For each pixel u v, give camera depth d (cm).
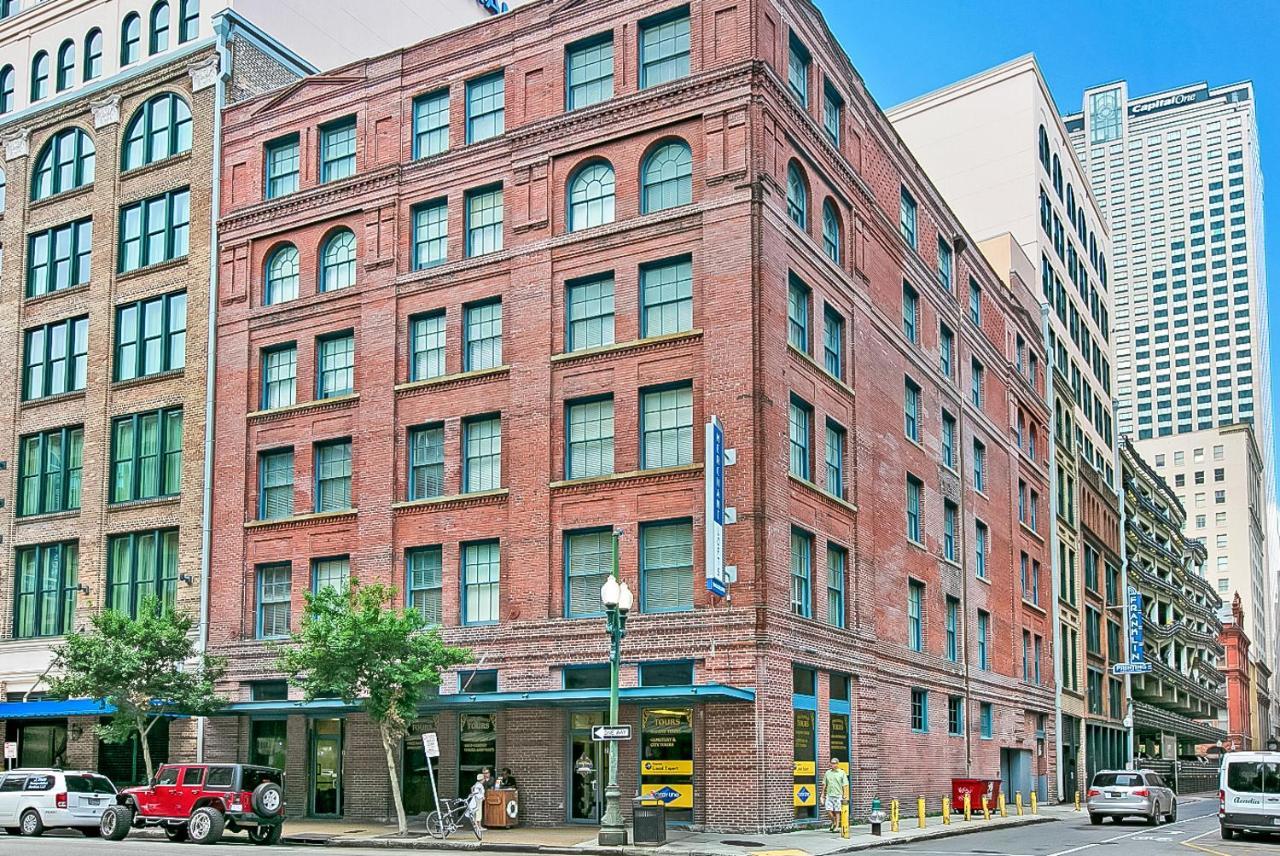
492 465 3856
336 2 5141
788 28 3878
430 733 3322
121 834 3172
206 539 4284
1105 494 8094
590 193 3838
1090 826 4419
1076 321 7738
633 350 3631
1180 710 10938
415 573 3919
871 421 4272
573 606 3628
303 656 3319
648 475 3528
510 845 2958
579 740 3562
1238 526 18462
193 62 4669
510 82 4016
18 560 4797
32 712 4288
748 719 3291
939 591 4822
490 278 3928
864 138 4462
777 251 3616
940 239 5322
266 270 4403
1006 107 7044
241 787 3108
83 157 4956
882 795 4066
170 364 4547
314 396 4209
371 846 3105
